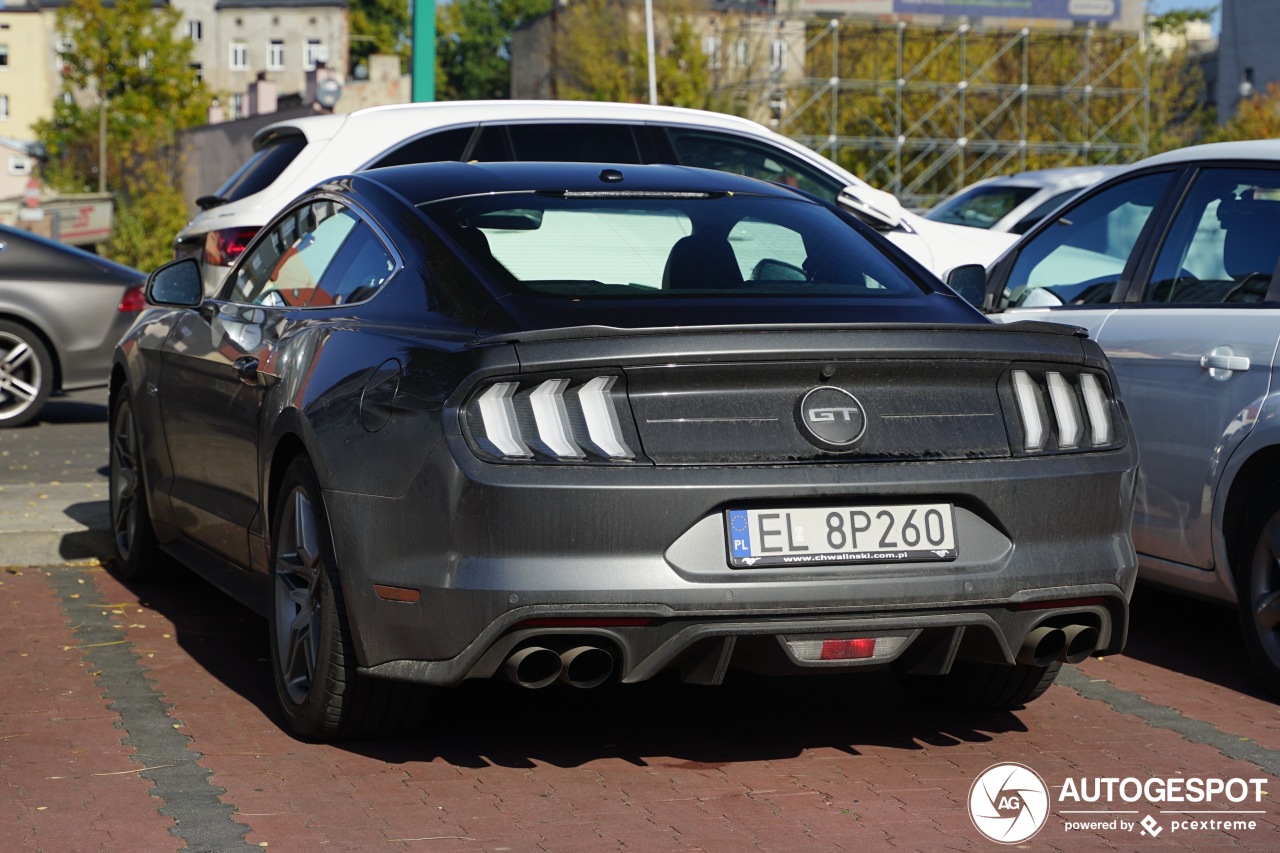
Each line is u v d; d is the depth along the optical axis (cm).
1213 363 512
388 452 384
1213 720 466
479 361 368
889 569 373
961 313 430
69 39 7738
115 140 7038
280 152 907
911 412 380
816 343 369
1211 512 513
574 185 467
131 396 616
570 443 362
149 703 467
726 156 913
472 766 410
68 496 788
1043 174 1402
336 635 404
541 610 357
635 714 462
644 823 368
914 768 414
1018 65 5878
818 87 5691
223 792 387
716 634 363
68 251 1224
